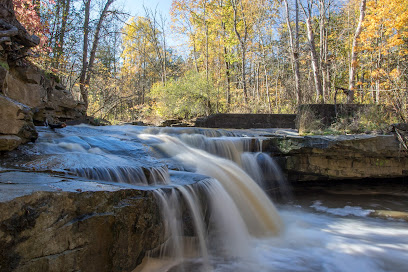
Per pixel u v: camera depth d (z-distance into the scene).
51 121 9.02
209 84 19.44
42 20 11.86
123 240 3.16
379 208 7.16
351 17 25.12
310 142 8.14
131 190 3.35
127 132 8.30
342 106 10.53
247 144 8.23
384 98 11.87
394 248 4.82
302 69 25.14
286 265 4.23
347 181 9.18
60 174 3.75
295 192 8.73
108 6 16.16
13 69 7.08
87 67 15.45
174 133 8.58
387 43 16.64
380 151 8.21
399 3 14.86
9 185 2.72
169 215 3.95
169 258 4.00
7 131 4.43
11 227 2.21
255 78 27.08
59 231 2.55
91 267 2.83
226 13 23.98
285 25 25.12
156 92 20.58
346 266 4.21
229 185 5.99
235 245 4.81
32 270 2.35
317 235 5.40
